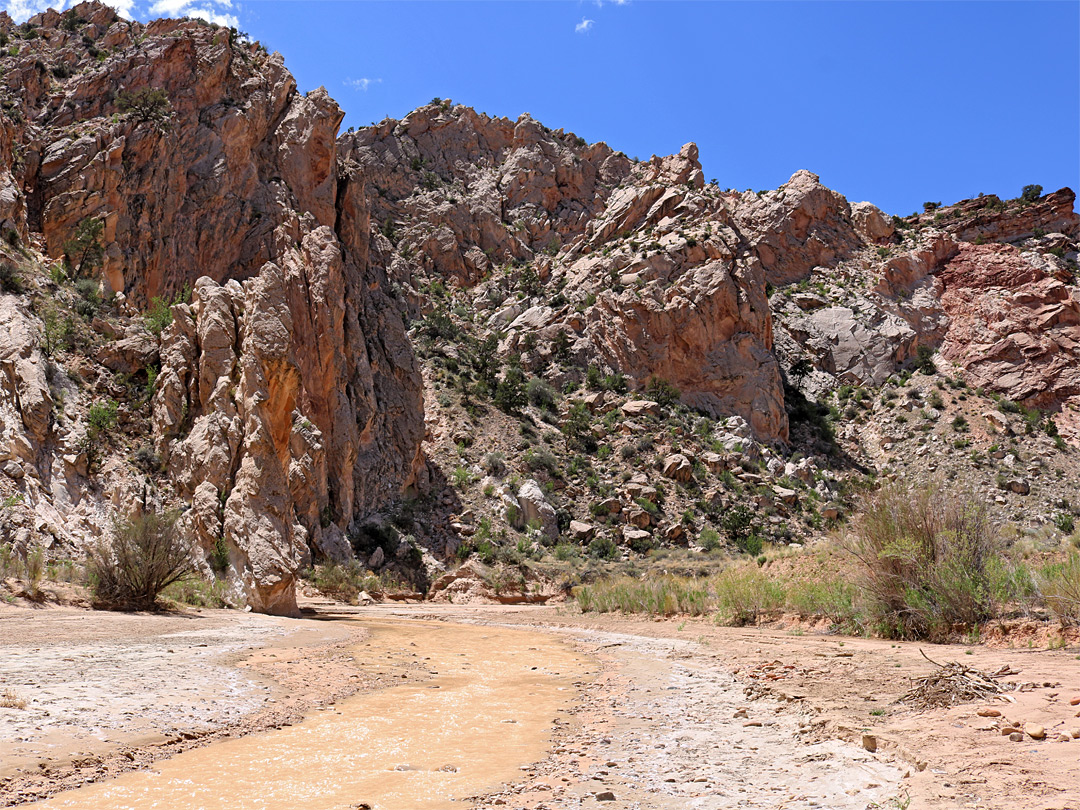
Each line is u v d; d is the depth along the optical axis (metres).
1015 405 96.75
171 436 33.97
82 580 23.11
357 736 8.47
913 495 17.88
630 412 80.56
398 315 69.06
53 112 62.25
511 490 64.56
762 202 125.31
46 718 8.38
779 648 15.70
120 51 70.75
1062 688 8.41
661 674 13.40
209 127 66.25
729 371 87.69
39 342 34.09
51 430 30.75
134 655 13.44
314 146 71.06
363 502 55.91
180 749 7.74
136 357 37.47
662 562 54.75
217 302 36.50
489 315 106.56
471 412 74.81
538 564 52.12
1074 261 120.50
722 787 6.25
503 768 7.12
